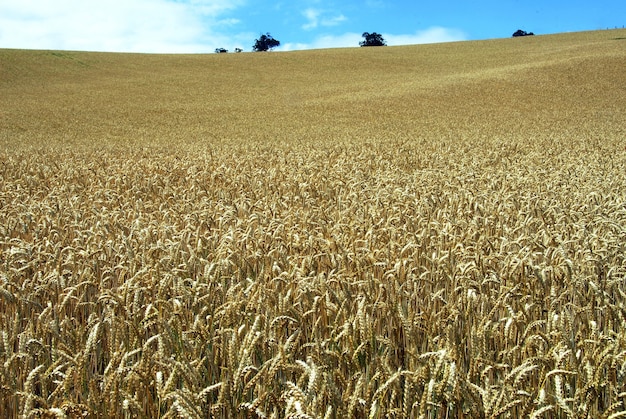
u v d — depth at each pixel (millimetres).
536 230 6699
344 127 36594
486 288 4262
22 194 9555
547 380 2902
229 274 4594
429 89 50406
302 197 9141
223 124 39188
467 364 3426
